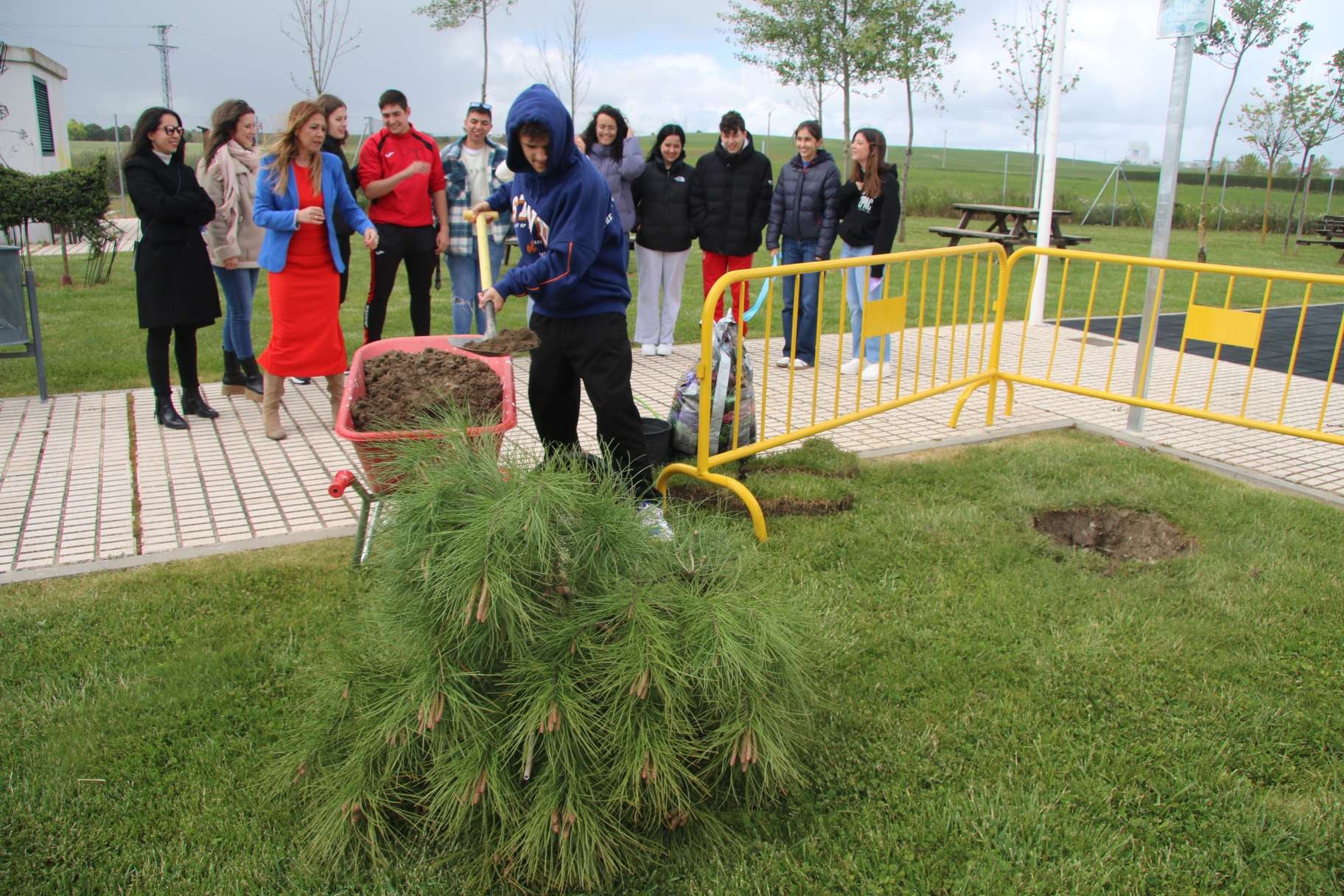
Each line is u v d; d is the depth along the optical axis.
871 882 2.28
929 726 2.88
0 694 3.08
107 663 3.25
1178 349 9.09
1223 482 5.11
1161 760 2.74
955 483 4.98
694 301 11.58
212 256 6.27
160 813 2.54
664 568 2.51
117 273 13.48
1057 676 3.15
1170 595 3.72
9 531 4.41
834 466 4.97
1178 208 26.20
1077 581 3.83
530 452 2.66
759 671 2.35
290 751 2.61
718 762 2.40
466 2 17.72
